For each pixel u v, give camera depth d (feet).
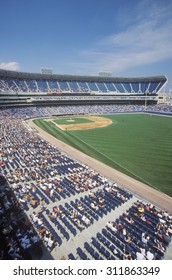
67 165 130.52
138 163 140.36
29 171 117.70
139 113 414.00
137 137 213.25
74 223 75.20
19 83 410.11
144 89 506.48
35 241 64.28
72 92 451.12
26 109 366.43
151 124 289.12
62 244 66.03
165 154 157.99
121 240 68.85
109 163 140.46
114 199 92.53
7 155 142.31
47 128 257.14
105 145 184.34
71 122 305.94
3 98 347.36
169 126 271.90
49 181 105.70
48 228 71.46
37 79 445.78
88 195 95.20
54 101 423.23
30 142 177.37
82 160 145.48
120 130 249.34
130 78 529.45
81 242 67.15
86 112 405.80
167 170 128.36
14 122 270.26
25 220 75.15
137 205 87.30
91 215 80.84
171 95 521.24
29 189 96.99
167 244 67.51
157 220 79.25
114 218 80.12
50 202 89.10
